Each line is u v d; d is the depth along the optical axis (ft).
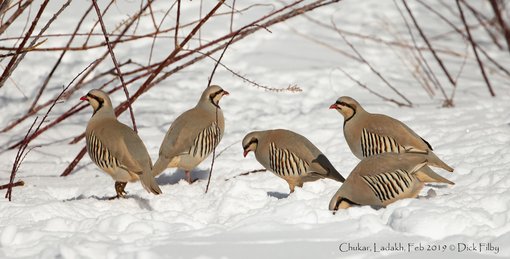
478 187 34.86
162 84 62.69
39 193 38.37
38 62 65.05
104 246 26.84
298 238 28.02
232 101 59.82
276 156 37.32
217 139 41.63
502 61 73.20
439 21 83.20
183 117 40.91
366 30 78.33
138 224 29.68
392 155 32.94
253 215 31.30
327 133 50.21
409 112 54.95
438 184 36.35
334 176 36.45
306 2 82.07
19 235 29.14
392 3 86.69
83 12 74.84
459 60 72.90
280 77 64.90
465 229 27.84
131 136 36.42
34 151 49.19
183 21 74.64
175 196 35.60
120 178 36.58
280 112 57.26
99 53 67.46
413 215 28.45
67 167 46.19
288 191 38.19
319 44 73.77
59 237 29.01
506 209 30.78
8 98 59.67
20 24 70.28
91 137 37.27
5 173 44.83
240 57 69.56
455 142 45.19
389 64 69.82
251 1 79.97
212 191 36.58
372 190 32.27
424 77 65.31
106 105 38.01
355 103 40.37
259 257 26.18
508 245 26.25
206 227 30.12
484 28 81.97
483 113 53.42
